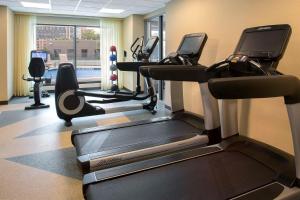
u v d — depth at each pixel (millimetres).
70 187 2371
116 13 7422
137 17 7602
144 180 1898
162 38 6762
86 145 2719
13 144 3480
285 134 2738
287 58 2646
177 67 2248
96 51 8898
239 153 2305
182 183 1834
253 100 3131
